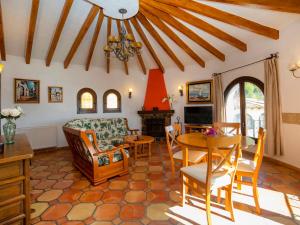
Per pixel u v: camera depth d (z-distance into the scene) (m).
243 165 2.21
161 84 6.58
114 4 3.16
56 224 1.90
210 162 1.73
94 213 2.09
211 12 3.25
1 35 3.89
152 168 3.56
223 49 4.76
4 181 1.58
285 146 3.43
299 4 2.53
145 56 5.95
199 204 2.25
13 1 3.36
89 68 5.92
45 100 5.16
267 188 2.59
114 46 3.26
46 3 3.51
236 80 4.60
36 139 4.87
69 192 2.61
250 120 4.34
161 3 3.44
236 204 2.21
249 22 3.38
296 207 2.12
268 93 3.60
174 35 4.53
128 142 4.21
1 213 1.60
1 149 1.71
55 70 5.32
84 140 2.77
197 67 5.79
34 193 2.58
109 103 6.30
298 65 3.01
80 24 4.20
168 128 3.18
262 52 3.88
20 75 4.79
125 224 1.89
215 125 3.37
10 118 2.17
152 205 2.24
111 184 2.85
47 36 4.35
